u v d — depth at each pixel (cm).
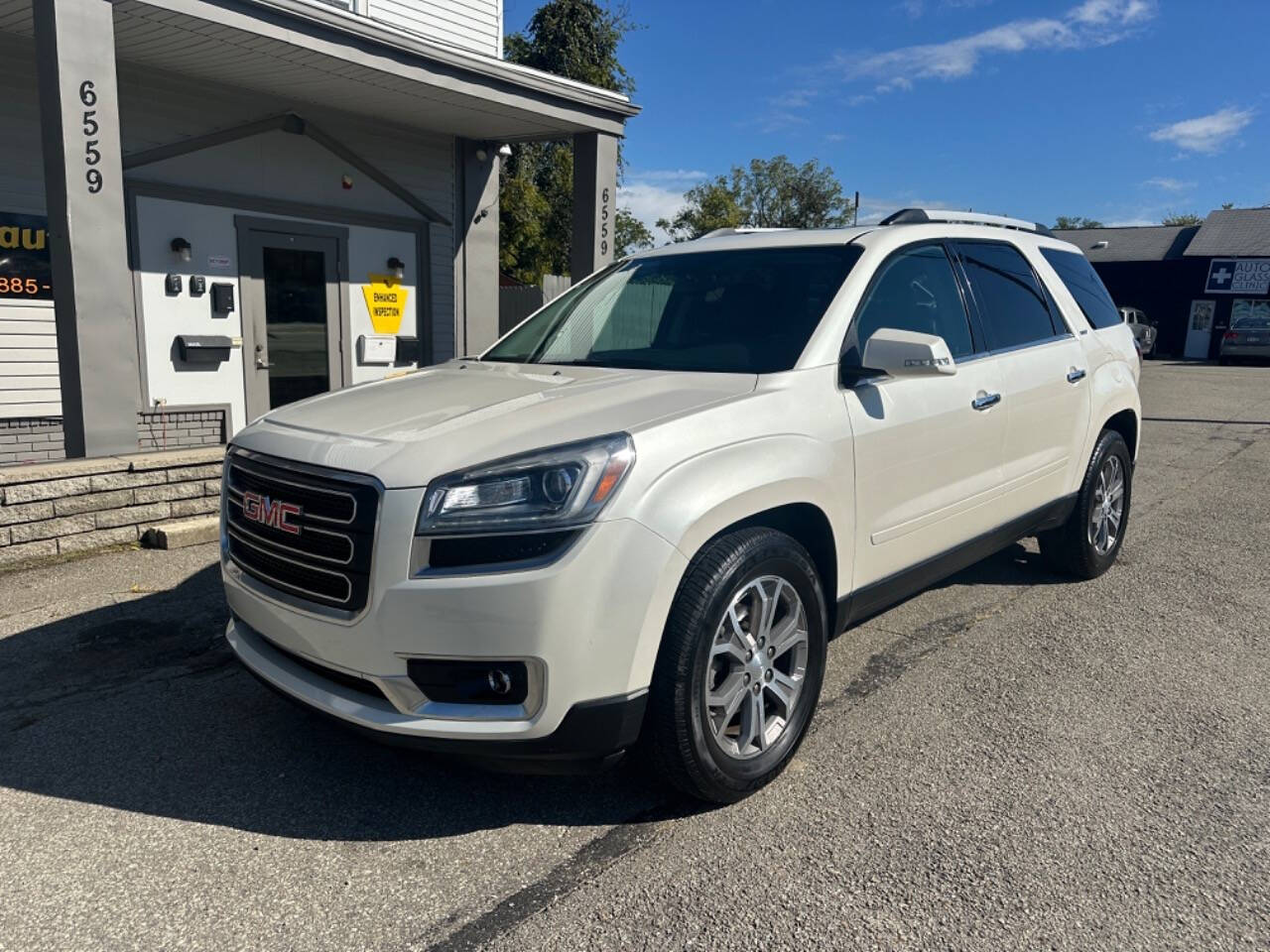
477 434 274
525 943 236
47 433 825
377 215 1045
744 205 6094
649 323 394
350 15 741
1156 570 563
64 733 346
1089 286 546
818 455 313
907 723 357
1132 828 287
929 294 402
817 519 324
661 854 274
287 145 952
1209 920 244
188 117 864
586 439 267
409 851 276
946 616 479
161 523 579
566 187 2531
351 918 246
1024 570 559
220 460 604
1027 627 463
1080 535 514
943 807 298
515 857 273
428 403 314
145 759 329
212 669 403
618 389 313
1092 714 366
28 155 779
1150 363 3094
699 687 276
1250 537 648
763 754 304
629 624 260
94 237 591
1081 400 485
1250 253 3450
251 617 304
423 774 320
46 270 802
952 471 388
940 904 250
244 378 952
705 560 279
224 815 294
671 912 247
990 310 436
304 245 986
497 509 255
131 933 239
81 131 582
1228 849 276
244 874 265
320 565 273
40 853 274
